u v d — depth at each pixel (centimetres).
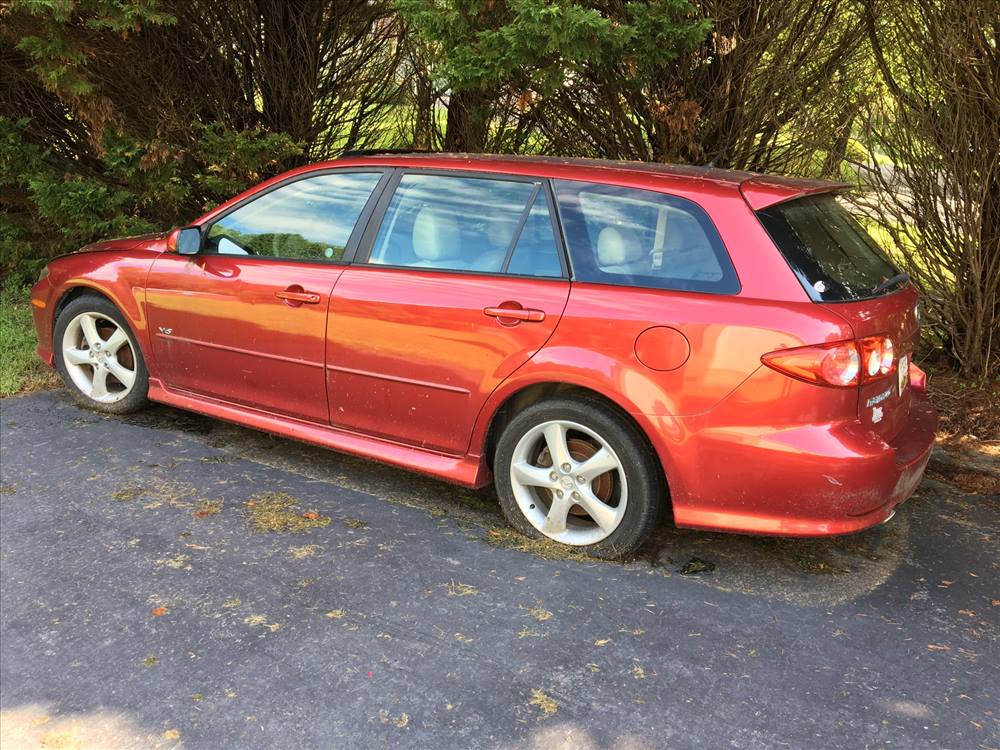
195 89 723
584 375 334
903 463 327
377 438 401
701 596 330
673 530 383
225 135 668
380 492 414
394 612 314
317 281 400
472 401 364
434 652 291
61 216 680
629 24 535
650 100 588
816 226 340
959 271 554
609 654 292
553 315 340
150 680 275
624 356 328
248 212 438
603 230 345
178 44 691
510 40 475
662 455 327
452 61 507
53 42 577
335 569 342
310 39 721
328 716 260
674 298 323
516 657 289
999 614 325
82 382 507
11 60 705
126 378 486
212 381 449
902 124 532
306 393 414
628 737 253
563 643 297
